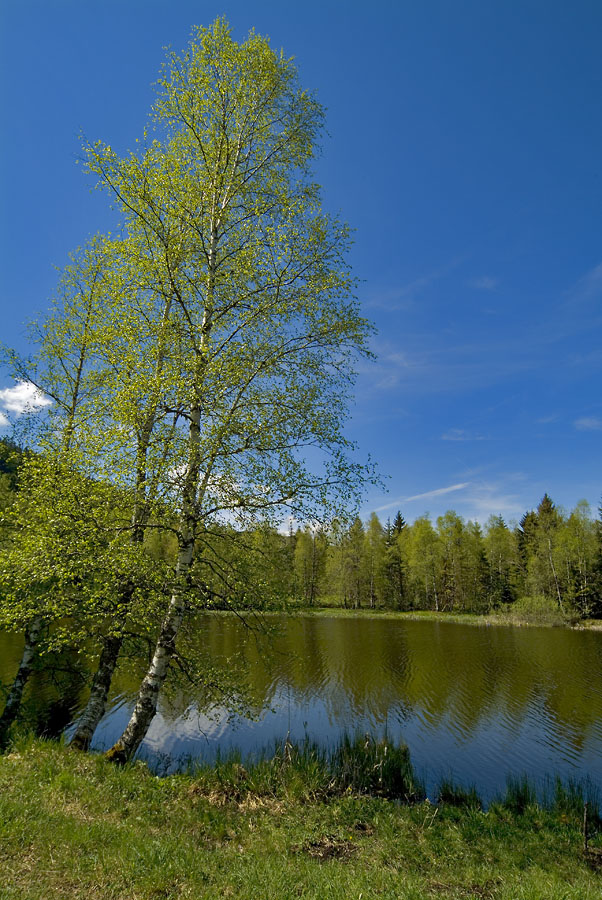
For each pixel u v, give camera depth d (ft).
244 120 40.27
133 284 37.11
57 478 32.65
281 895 16.80
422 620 200.64
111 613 31.53
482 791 41.86
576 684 82.84
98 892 15.37
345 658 103.40
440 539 259.80
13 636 89.10
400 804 36.45
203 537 35.50
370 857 25.22
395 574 264.72
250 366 36.14
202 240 38.11
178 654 34.45
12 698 40.40
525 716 64.90
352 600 264.52
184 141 39.75
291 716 63.21
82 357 46.83
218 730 56.44
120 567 29.66
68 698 61.67
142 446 31.94
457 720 62.90
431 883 22.67
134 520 34.53
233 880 17.85
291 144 42.19
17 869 15.81
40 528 30.83
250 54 39.47
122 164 35.12
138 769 29.96
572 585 214.69
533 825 33.73
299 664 94.38
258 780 33.78
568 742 55.36
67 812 21.22
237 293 38.88
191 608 34.27
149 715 31.68
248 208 40.24
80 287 47.26
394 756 44.16
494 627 174.40
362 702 70.44
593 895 20.92
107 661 37.63
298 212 39.17
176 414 35.14
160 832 22.18
